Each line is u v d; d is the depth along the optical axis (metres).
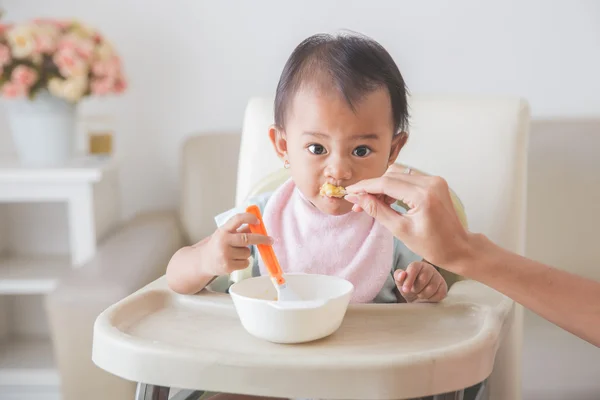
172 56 2.07
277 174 1.18
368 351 0.73
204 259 0.84
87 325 1.39
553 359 1.44
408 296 0.92
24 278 1.85
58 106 1.82
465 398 0.94
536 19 1.97
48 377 1.81
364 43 0.94
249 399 0.99
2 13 1.98
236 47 2.05
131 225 1.92
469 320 0.83
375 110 0.88
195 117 2.10
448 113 1.28
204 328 0.81
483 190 1.23
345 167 0.87
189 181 1.94
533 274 0.81
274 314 0.73
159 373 0.69
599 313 0.81
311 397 0.66
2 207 2.14
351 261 1.03
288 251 1.04
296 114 0.90
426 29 2.00
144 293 0.87
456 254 0.77
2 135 2.13
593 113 2.01
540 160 1.81
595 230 1.77
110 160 1.93
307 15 2.02
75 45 1.76
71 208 1.79
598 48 1.98
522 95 2.01
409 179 0.76
